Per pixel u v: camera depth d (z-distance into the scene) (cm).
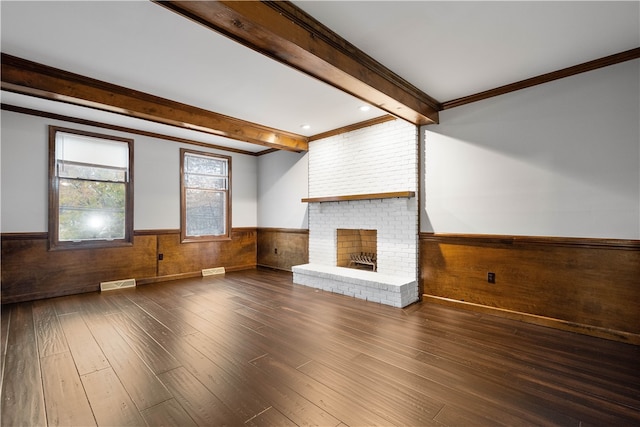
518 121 309
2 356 227
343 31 223
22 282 372
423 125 378
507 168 316
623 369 209
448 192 359
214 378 198
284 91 329
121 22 210
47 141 389
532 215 301
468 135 343
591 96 270
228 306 355
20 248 371
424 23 214
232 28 187
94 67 274
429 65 273
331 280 422
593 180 270
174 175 509
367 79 260
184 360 222
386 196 387
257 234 631
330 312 333
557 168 287
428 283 376
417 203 381
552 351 237
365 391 184
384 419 159
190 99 350
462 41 236
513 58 262
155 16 204
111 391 183
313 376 201
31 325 292
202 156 551
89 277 421
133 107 328
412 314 327
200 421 158
